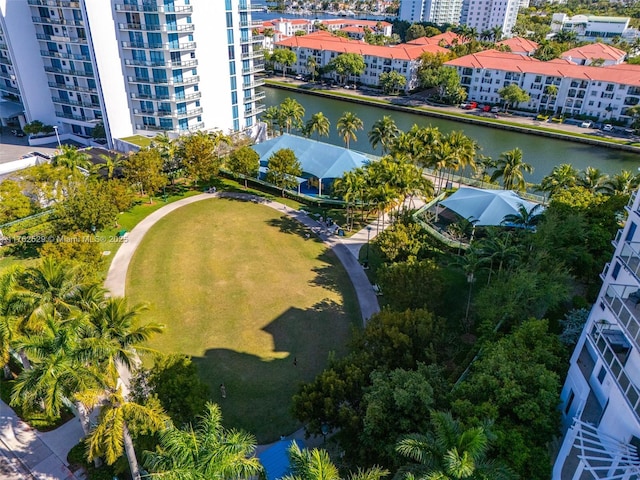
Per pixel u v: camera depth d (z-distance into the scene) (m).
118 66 82.06
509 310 37.25
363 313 47.41
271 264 55.84
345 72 145.88
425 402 27.16
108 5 77.50
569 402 28.75
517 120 120.81
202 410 30.23
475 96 135.12
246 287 51.28
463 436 20.69
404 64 142.75
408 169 61.97
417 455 20.84
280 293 50.38
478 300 40.38
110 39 79.50
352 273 54.25
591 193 59.03
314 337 44.03
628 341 24.89
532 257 43.62
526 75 125.50
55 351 26.08
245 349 42.38
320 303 48.88
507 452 24.25
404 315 36.56
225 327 45.09
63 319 30.73
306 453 21.19
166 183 72.50
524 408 26.12
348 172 66.06
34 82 91.00
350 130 89.94
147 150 72.12
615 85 114.44
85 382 25.12
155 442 28.80
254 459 22.42
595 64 142.00
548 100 125.19
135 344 30.25
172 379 30.45
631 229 25.78
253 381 38.94
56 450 32.66
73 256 46.12
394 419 28.14
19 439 33.44
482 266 50.53
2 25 84.62
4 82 101.12
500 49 164.50
